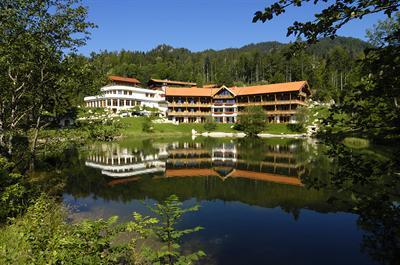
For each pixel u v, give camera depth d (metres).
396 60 3.73
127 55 178.62
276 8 3.92
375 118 4.59
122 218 13.66
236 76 149.12
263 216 14.13
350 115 5.00
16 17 11.56
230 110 90.12
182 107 90.94
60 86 13.65
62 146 14.64
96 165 29.05
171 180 22.61
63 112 14.93
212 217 14.02
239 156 35.75
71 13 12.62
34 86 13.31
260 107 72.69
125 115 80.25
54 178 18.95
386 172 4.53
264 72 138.88
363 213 4.66
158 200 17.06
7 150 13.29
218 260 9.70
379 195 4.68
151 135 70.00
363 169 4.73
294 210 14.95
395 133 4.41
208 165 29.52
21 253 6.71
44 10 12.27
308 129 66.56
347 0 3.77
